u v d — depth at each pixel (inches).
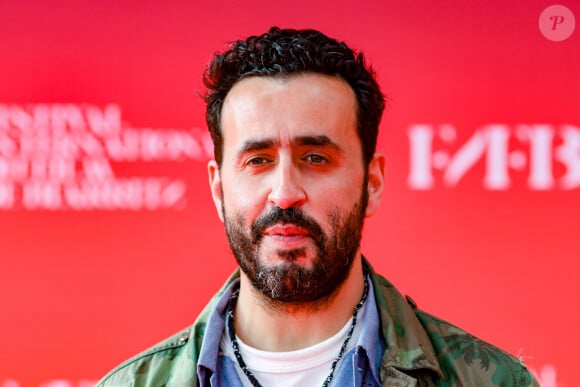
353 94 89.7
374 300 92.5
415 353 90.0
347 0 165.9
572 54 164.9
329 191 86.4
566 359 164.7
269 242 85.9
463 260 165.5
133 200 165.8
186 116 165.5
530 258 165.2
